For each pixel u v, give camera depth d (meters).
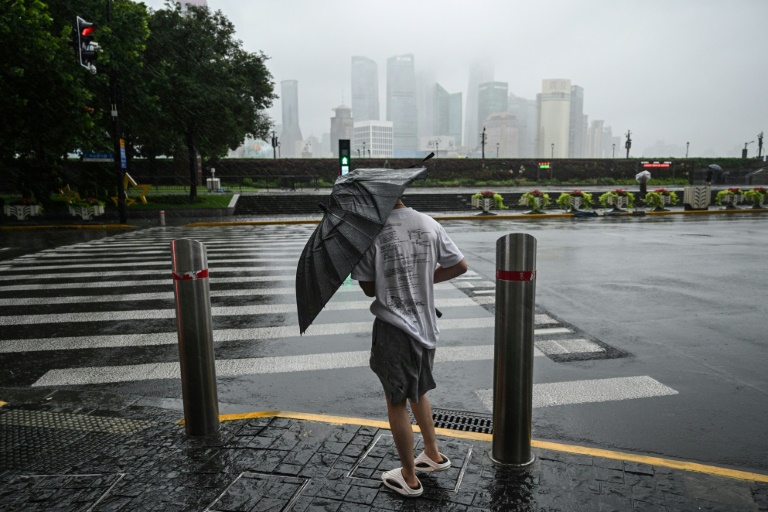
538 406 4.09
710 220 22.53
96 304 7.68
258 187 46.09
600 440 3.54
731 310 7.10
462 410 4.05
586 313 6.96
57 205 24.69
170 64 26.47
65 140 21.34
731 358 5.20
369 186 2.51
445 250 2.61
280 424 3.56
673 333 6.05
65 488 2.80
